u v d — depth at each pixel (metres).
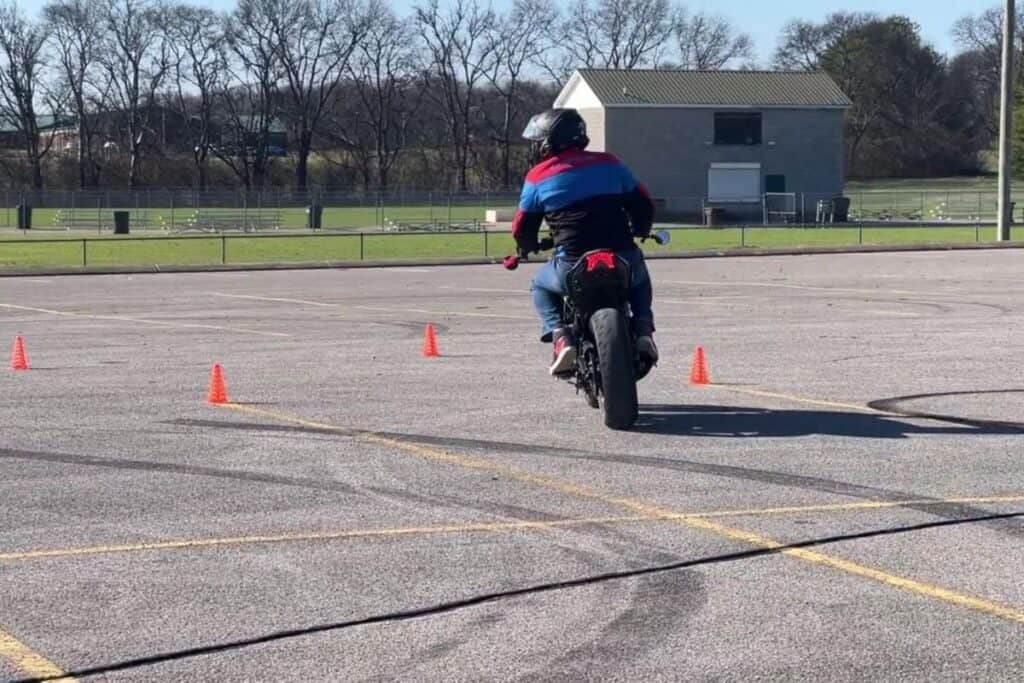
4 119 136.25
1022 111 111.69
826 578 7.65
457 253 54.88
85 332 22.61
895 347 19.08
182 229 85.25
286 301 30.30
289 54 137.12
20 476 10.38
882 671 6.21
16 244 63.06
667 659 6.36
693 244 59.66
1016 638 6.66
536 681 6.10
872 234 68.69
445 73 141.62
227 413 13.35
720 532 8.65
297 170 139.88
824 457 11.04
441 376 16.12
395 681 6.11
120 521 8.98
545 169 12.40
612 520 8.97
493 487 9.96
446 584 7.53
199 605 7.18
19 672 6.20
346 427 12.49
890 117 156.12
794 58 159.50
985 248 54.28
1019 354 18.12
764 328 22.11
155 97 139.00
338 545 8.37
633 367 12.18
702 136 95.62
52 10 135.12
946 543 8.38
